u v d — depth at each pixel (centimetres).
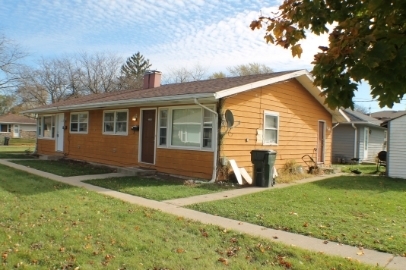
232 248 439
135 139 1301
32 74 4122
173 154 1145
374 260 409
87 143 1577
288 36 315
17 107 4744
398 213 657
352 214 640
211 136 1034
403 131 1311
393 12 230
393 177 1314
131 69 5628
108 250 419
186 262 389
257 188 951
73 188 848
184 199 759
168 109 1170
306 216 614
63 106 1612
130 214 591
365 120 2064
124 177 1089
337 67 249
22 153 2059
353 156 2103
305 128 1431
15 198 700
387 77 220
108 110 1448
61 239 452
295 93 1361
